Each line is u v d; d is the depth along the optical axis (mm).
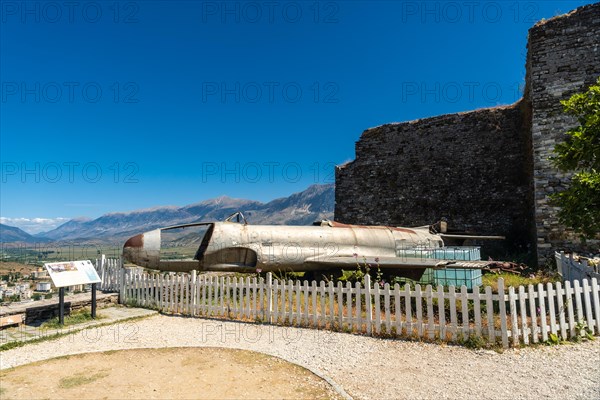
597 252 12578
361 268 10820
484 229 18625
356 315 7250
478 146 19188
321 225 12359
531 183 16328
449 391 4656
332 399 4477
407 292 6805
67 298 9938
